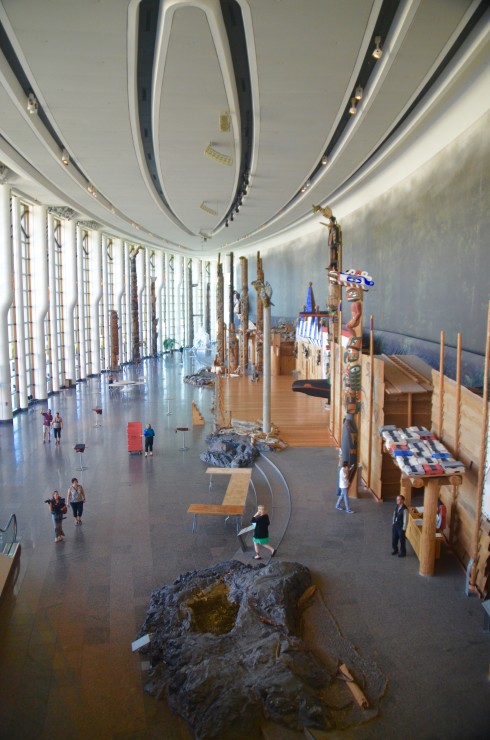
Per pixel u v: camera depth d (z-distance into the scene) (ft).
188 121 43.42
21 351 75.20
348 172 61.67
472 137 41.86
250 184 67.67
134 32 28.40
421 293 53.88
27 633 24.31
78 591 27.89
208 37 29.43
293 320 120.57
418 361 44.50
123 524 36.68
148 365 131.03
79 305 103.50
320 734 17.54
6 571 28.58
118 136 46.14
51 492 43.52
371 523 34.83
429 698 19.30
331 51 31.12
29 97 37.35
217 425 61.87
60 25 27.68
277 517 36.24
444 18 28.32
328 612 24.49
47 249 82.38
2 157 53.57
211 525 36.29
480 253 40.73
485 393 24.85
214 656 20.80
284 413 67.62
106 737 18.42
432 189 50.47
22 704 19.98
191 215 92.79
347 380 38.81
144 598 27.14
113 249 125.70
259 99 38.47
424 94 42.22
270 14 27.09
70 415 73.56
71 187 68.13
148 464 50.88
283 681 18.97
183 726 18.76
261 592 24.43
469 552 28.12
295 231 115.24
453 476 27.17
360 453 43.42
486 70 36.78
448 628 23.45
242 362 108.17
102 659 22.49
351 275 39.09
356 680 20.04
